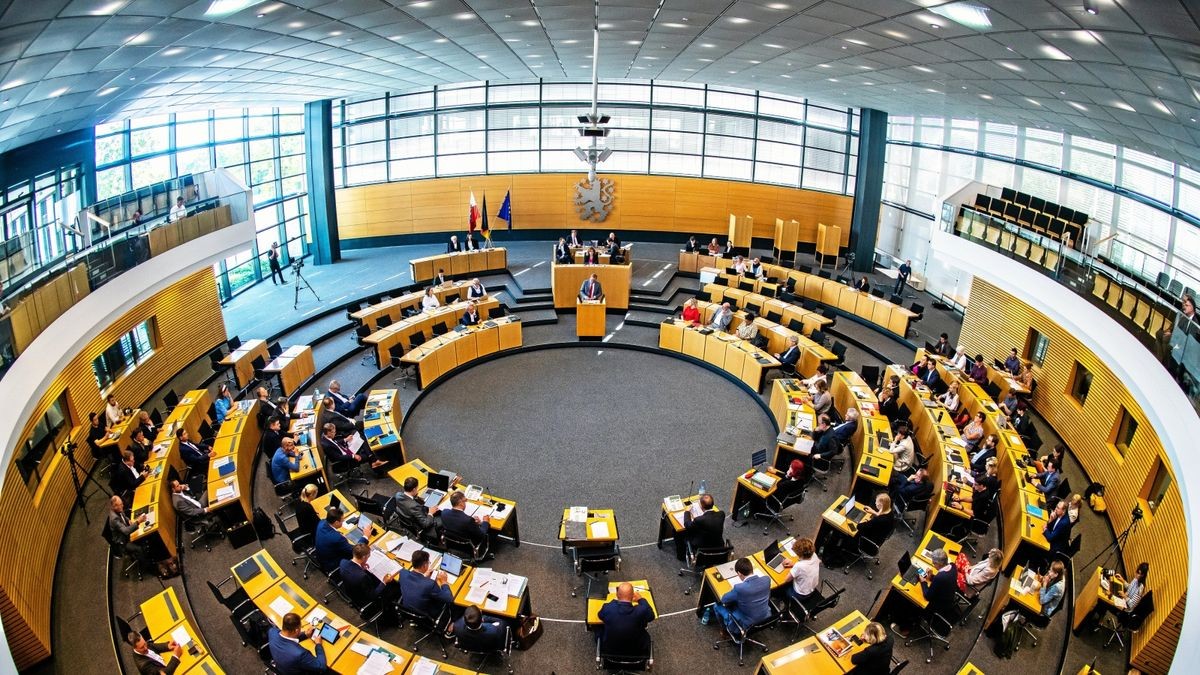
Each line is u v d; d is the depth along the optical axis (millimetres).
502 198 25562
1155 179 14023
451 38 11469
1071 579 10383
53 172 13703
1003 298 16422
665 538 10875
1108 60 6484
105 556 9945
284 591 8305
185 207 13992
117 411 12047
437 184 25109
